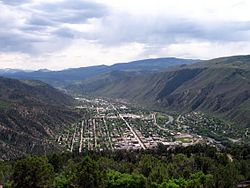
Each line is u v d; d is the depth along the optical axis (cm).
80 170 12062
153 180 15375
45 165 11250
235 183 16125
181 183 15288
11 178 11312
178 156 18850
